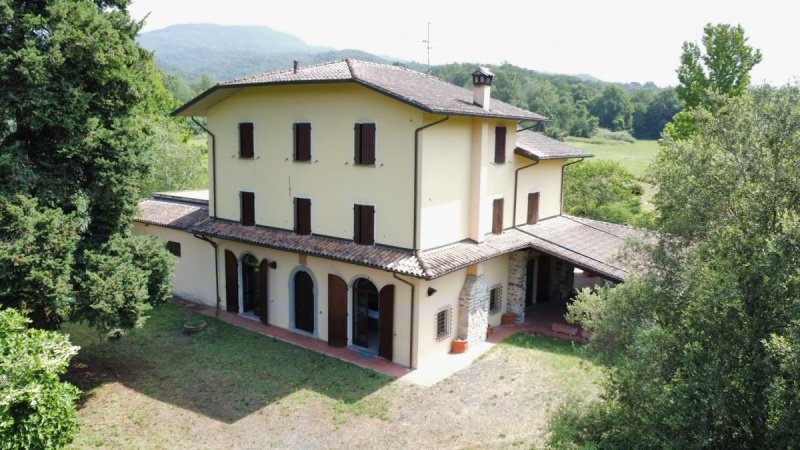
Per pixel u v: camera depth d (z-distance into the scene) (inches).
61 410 465.7
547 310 1008.9
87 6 640.4
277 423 610.2
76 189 659.4
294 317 882.1
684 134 1201.4
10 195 582.2
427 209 736.3
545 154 951.6
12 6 587.2
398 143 730.8
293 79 770.2
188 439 580.7
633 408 398.3
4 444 425.4
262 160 886.4
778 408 330.0
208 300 1006.4
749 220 377.4
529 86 5433.1
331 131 796.0
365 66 856.9
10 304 589.0
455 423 610.2
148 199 1187.9
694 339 376.2
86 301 636.7
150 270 716.7
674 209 439.5
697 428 346.6
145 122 723.4
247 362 763.4
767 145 393.7
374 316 895.1
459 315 810.2
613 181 1459.2
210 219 979.9
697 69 1218.6
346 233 800.3
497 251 821.2
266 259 890.7
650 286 426.3
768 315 355.9
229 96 910.4
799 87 406.0
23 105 578.2
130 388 689.0
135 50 690.8
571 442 415.5
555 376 722.2
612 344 452.1
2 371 439.2
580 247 912.3
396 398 663.1
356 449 563.5
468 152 805.2
